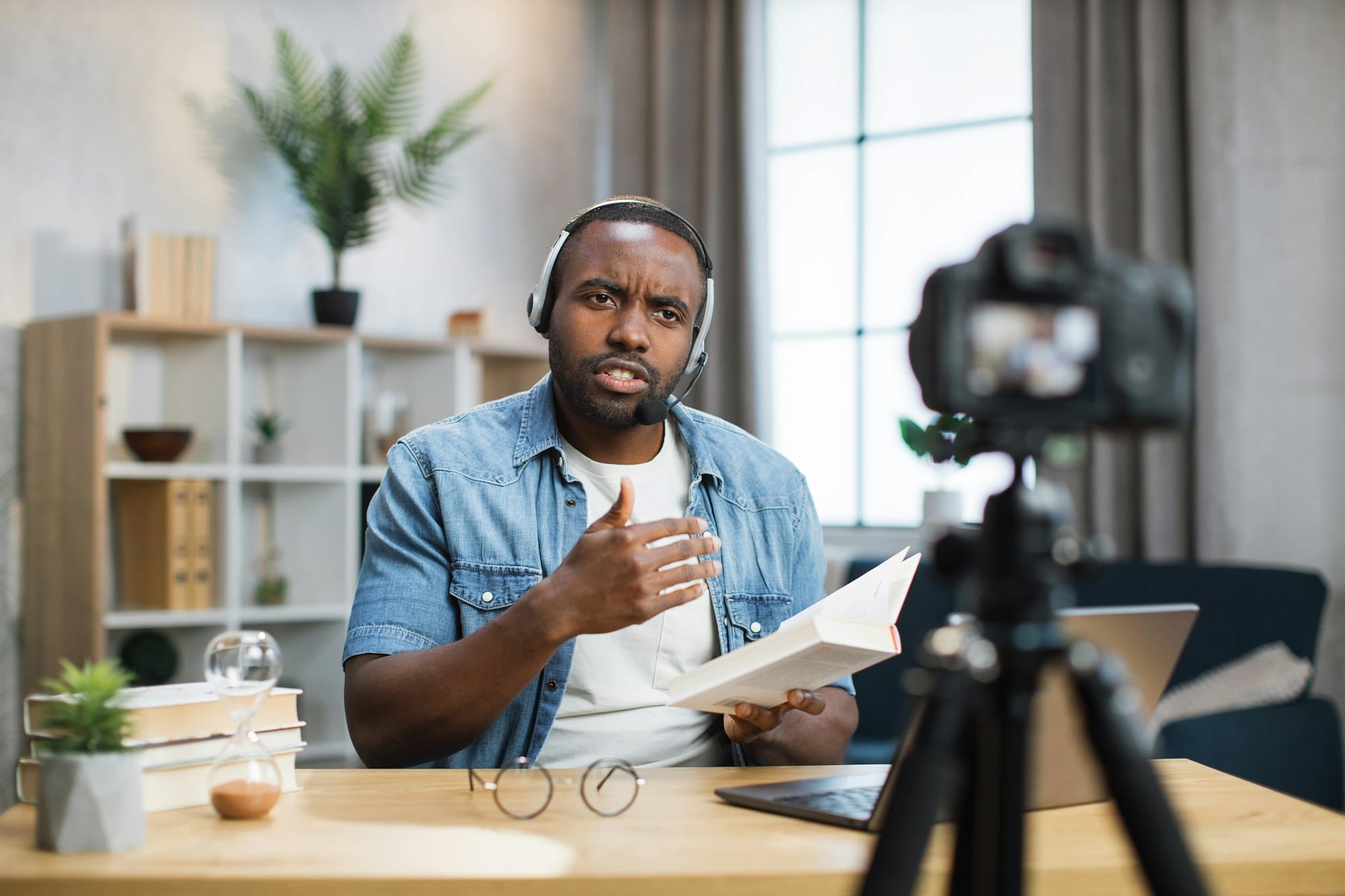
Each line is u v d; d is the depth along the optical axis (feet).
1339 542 10.38
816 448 13.99
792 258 14.21
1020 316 2.50
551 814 3.64
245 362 11.93
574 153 15.11
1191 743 8.07
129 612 10.22
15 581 10.34
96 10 11.06
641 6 14.66
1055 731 3.64
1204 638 9.42
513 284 14.44
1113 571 9.90
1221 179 10.73
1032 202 11.74
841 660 3.83
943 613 10.38
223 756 3.60
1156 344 2.55
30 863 3.11
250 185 12.10
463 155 14.01
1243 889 3.21
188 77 11.68
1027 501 2.57
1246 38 10.69
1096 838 3.44
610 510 4.13
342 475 11.46
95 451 9.73
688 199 14.28
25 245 10.55
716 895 3.02
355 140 11.84
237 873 3.02
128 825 3.23
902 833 2.40
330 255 12.69
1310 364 10.50
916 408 13.23
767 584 5.53
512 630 4.14
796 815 3.61
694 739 5.16
